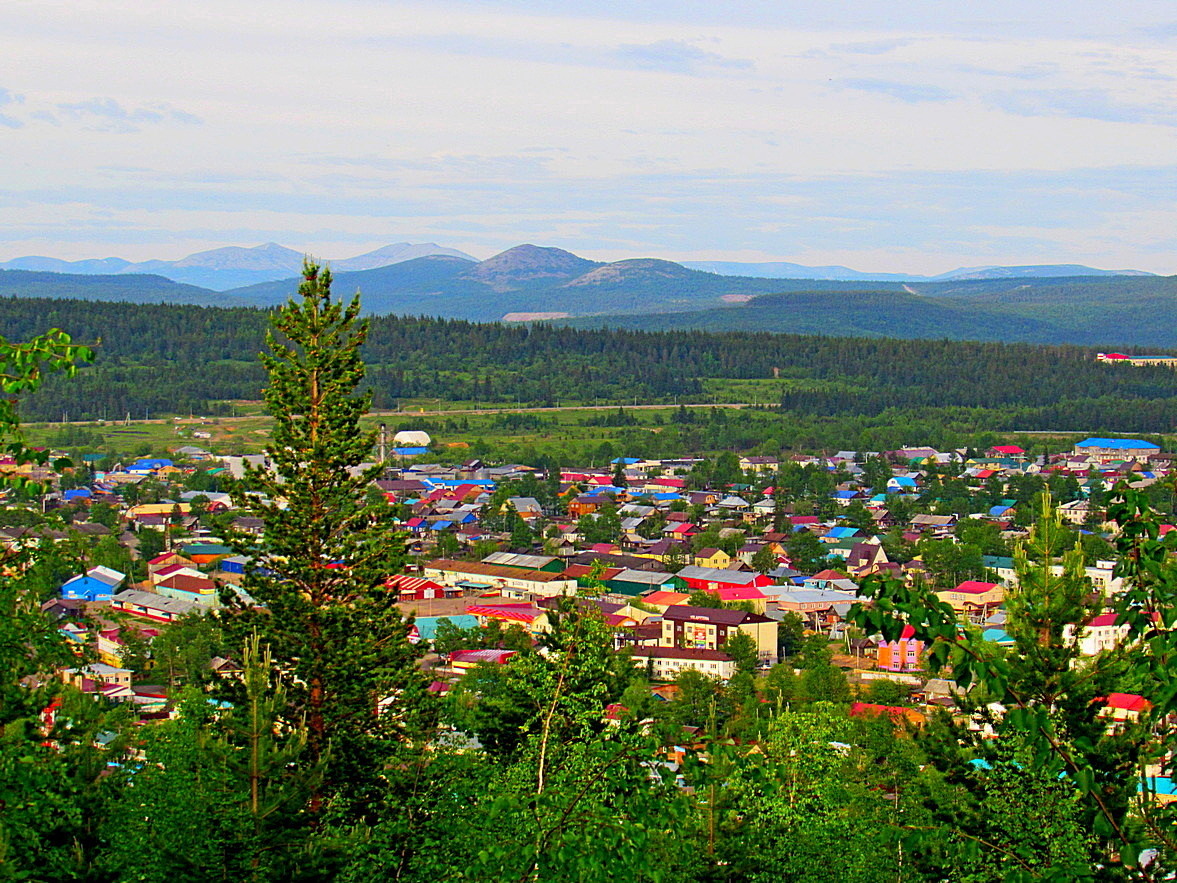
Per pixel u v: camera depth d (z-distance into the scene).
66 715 33.53
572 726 39.09
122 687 104.56
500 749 52.03
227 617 52.72
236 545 53.81
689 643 145.38
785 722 44.69
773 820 42.25
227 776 34.88
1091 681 39.19
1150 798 25.44
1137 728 35.00
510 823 32.84
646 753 27.98
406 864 36.94
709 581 176.50
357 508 54.19
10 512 95.56
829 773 44.16
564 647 40.53
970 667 18.89
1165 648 20.66
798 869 42.16
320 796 44.41
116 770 35.88
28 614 27.80
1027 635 41.41
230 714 39.75
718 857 41.62
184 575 167.62
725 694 109.81
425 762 38.72
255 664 36.72
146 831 33.88
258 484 54.19
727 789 41.69
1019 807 35.38
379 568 53.44
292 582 53.44
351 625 52.31
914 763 60.53
